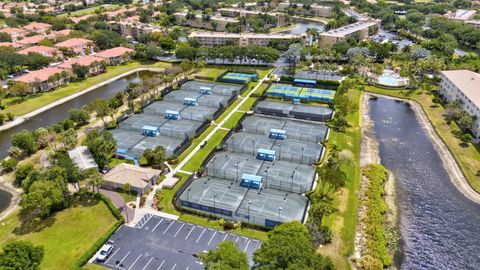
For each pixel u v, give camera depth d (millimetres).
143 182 106438
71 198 103250
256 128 142875
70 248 84750
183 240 88438
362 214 98000
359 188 108875
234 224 92688
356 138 140375
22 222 93688
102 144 118000
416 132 148875
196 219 96000
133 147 129000
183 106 166375
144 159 123750
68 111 155250
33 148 127375
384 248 86625
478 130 138250
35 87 187375
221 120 156125
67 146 127500
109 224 92938
